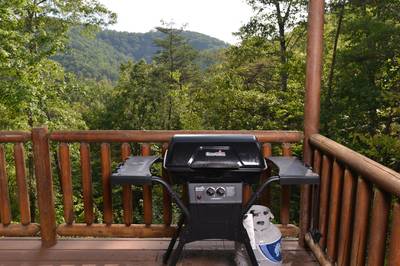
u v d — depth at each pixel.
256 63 18.56
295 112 13.70
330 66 11.16
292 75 14.55
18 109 10.57
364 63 9.11
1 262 2.55
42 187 2.70
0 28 9.28
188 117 21.92
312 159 2.64
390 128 8.91
